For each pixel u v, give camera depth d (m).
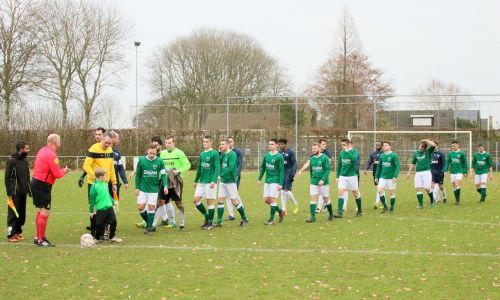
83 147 42.47
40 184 10.84
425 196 21.03
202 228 13.21
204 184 13.17
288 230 12.79
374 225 13.52
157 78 59.25
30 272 8.64
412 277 8.27
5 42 39.84
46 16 44.88
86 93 48.16
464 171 18.23
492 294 7.38
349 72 54.25
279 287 7.73
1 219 14.95
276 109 44.97
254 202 19.16
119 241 11.27
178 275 8.41
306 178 32.06
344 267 8.92
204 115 47.50
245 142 42.72
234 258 9.62
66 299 7.21
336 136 42.69
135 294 7.43
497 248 10.49
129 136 43.66
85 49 47.38
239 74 59.88
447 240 11.35
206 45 59.00
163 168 12.52
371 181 29.05
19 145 11.46
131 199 20.33
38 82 41.78
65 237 12.05
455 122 40.53
